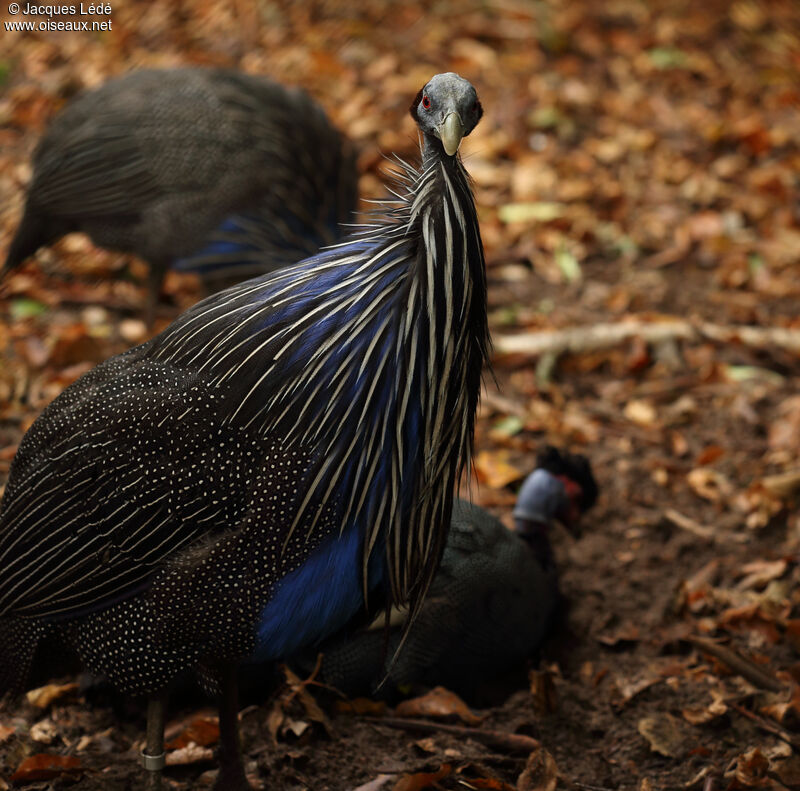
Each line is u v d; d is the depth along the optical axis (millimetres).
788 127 13945
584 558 7926
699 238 11891
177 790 5637
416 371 4598
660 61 15062
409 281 4562
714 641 7141
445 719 6352
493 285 11117
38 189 8867
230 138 8461
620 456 8961
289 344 4613
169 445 4684
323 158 8914
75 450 4805
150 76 8867
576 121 13727
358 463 4656
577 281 11234
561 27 15484
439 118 4555
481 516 6820
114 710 6301
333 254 4723
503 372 9930
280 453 4633
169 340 4898
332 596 4875
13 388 8898
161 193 8492
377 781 5785
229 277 8734
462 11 15578
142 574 4762
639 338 10156
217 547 4660
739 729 6422
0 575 5004
